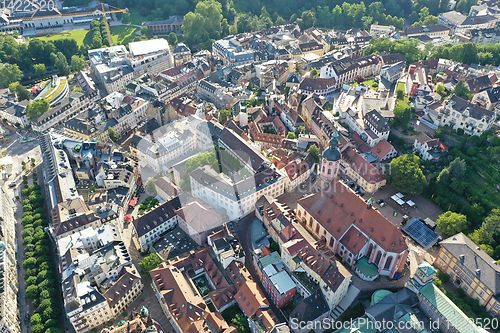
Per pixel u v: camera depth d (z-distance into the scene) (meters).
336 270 176.62
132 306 194.00
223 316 182.00
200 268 196.88
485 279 173.62
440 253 194.00
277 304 187.25
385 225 186.75
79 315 176.50
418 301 180.25
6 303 184.38
